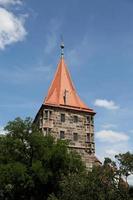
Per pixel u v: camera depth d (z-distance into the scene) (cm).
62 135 6550
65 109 6744
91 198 3719
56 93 7062
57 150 5119
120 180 3719
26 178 4919
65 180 4056
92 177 3822
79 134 6662
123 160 3728
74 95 7162
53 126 6544
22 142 5284
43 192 5141
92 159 6512
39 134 5347
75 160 5228
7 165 4938
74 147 6500
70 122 6694
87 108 6956
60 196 4219
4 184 4953
